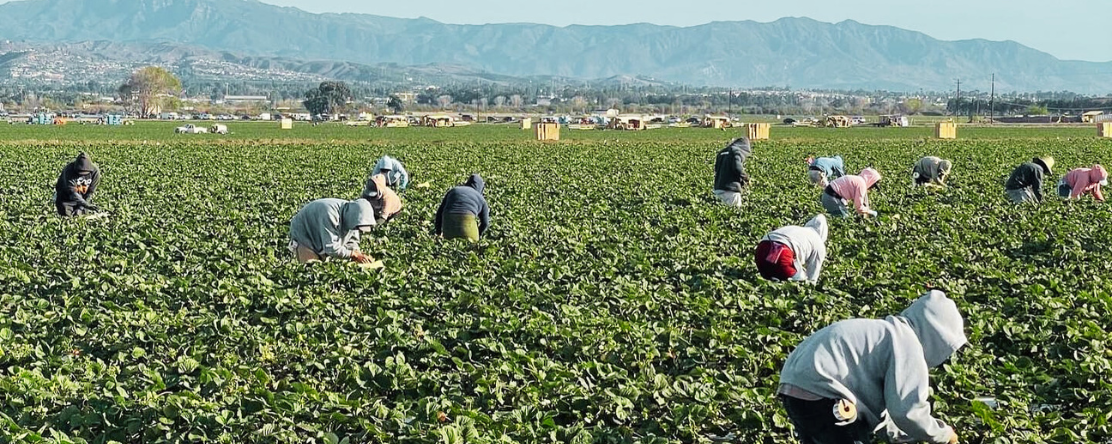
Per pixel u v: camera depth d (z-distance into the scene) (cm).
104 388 3142
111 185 10562
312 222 5112
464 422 2783
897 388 2180
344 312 4203
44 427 2798
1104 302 4300
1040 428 2939
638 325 3994
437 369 3475
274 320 4050
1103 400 3125
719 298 4528
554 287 4697
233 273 5025
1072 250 5784
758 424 2914
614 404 3048
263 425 2784
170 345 3738
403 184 7075
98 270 5172
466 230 6006
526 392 3122
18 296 4488
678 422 2942
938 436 2225
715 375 3409
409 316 4159
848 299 4575
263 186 10781
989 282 4947
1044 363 3612
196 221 7181
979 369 3431
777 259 4553
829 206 6994
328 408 2933
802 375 2238
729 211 7675
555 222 7219
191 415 2798
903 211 7625
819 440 2262
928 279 4906
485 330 3862
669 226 7062
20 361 3566
